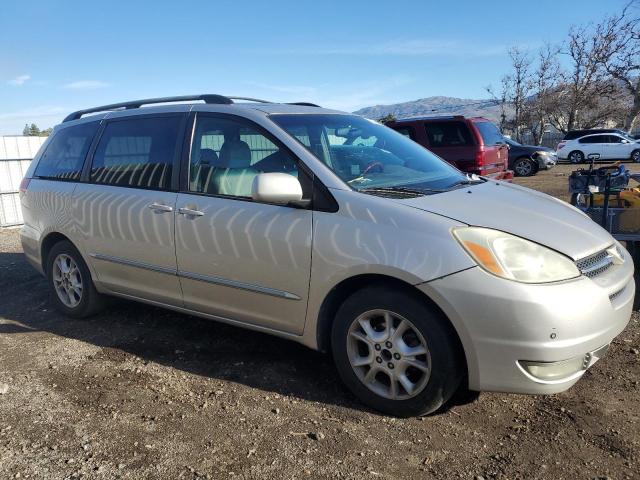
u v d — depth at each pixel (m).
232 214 3.54
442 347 2.85
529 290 2.66
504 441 2.85
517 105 40.12
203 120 3.93
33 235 5.03
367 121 4.42
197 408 3.26
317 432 2.96
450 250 2.79
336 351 3.23
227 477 2.61
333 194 3.20
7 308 5.36
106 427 3.07
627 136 27.47
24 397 3.45
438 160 4.28
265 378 3.62
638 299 4.81
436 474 2.60
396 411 3.07
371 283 3.11
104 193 4.32
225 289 3.65
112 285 4.44
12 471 2.69
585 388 3.36
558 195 13.06
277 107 3.97
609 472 2.57
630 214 4.96
